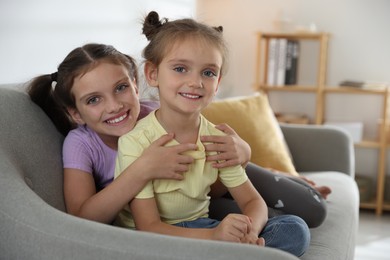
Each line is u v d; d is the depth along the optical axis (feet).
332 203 5.97
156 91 5.13
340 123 11.24
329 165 7.86
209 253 2.77
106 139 4.32
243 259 2.72
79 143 4.19
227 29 12.18
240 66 12.23
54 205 3.92
